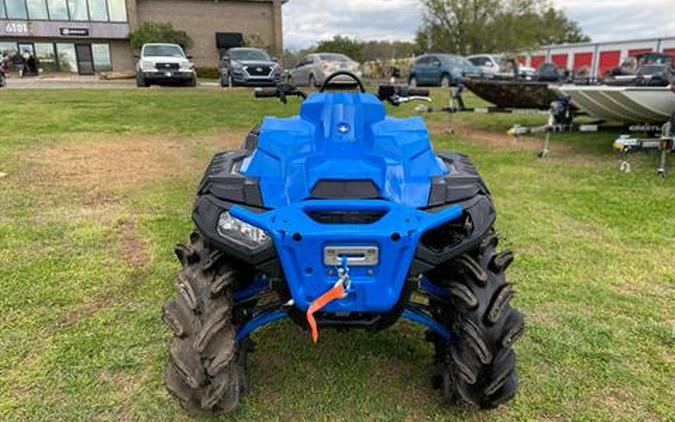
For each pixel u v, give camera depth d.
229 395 2.18
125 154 7.40
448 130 10.09
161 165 6.78
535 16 42.66
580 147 8.53
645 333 2.93
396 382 2.52
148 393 2.43
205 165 6.80
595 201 5.33
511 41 41.88
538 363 2.66
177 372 2.09
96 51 35.59
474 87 9.50
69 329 2.91
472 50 42.72
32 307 3.12
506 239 4.27
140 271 3.62
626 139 6.64
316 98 2.59
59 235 4.25
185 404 2.14
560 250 4.06
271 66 20.08
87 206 5.02
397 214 1.98
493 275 2.25
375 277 1.93
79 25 34.28
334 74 3.08
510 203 5.26
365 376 2.57
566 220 4.75
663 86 7.39
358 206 2.03
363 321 2.09
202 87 20.55
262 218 1.97
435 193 2.21
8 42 33.66
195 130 9.51
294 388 2.47
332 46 42.81
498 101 9.91
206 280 2.18
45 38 34.19
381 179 2.17
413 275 2.05
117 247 4.04
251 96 15.57
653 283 3.53
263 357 2.71
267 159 2.31
